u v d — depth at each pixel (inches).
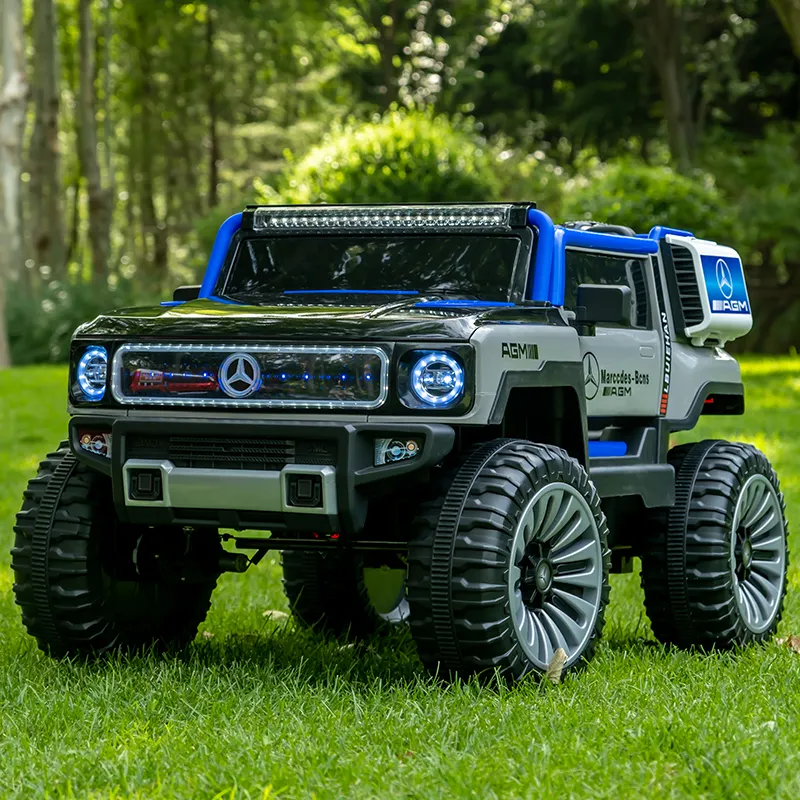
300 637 322.0
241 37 2320.4
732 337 337.4
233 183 2527.1
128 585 279.3
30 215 1993.1
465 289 281.9
